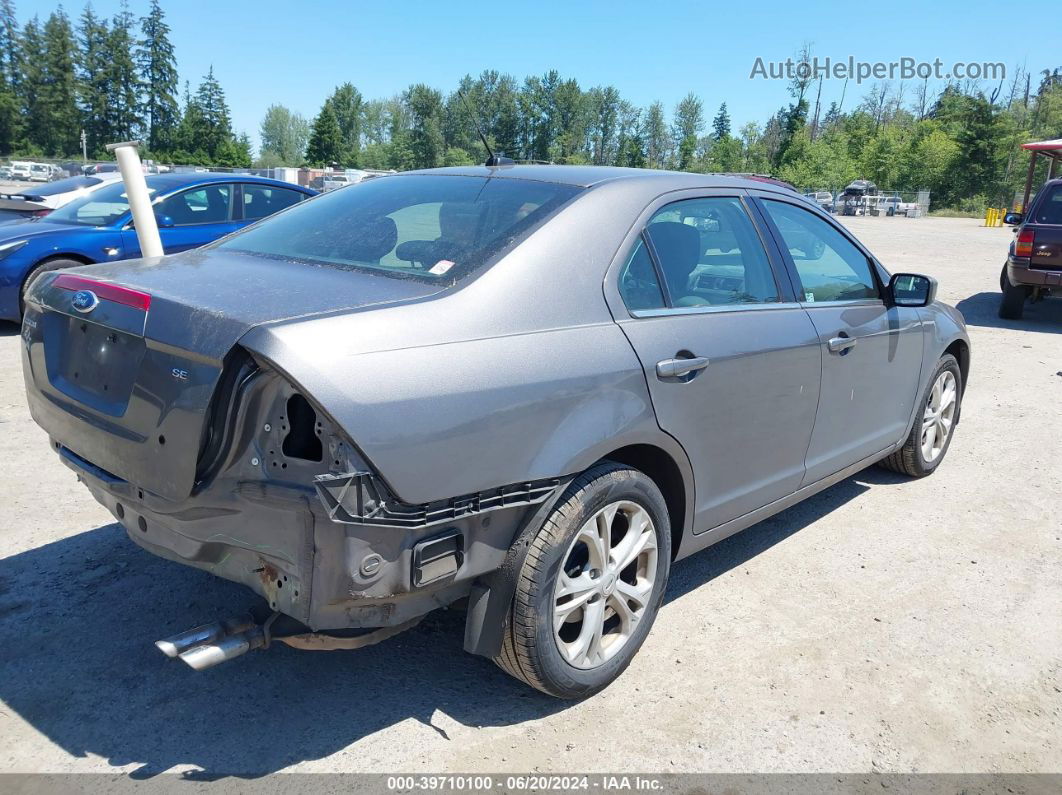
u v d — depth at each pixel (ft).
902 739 9.18
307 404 7.30
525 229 9.22
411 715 9.24
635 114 395.14
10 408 19.67
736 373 10.59
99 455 8.39
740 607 11.90
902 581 12.83
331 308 7.62
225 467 7.44
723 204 11.59
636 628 9.89
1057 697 10.05
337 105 452.76
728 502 11.16
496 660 8.86
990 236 100.73
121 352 8.12
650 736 9.05
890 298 14.37
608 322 9.23
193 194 29.91
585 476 8.87
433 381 7.51
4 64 358.64
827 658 10.68
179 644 7.68
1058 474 17.78
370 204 10.89
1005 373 27.14
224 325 7.22
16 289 26.43
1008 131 221.46
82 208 29.58
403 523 7.38
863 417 13.98
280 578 7.55
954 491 16.70
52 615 10.90
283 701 9.40
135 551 12.72
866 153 253.85
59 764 8.28
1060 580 12.98
